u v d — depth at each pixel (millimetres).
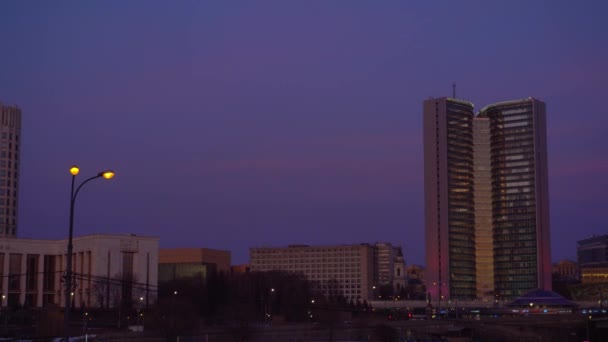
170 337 194875
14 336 166125
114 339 175750
